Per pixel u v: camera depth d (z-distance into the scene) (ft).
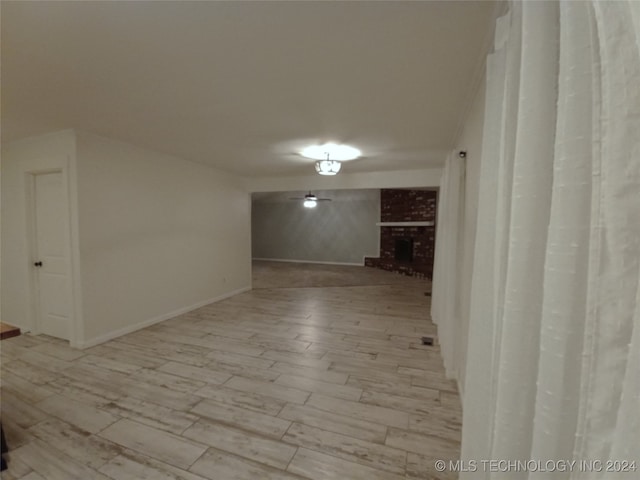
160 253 12.85
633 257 1.58
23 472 5.05
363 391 7.58
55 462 5.26
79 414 6.59
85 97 6.84
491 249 3.31
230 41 4.71
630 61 1.51
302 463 5.27
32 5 3.84
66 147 9.59
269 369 8.73
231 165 15.06
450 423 6.36
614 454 1.55
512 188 2.56
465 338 6.68
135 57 5.18
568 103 1.95
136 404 6.97
